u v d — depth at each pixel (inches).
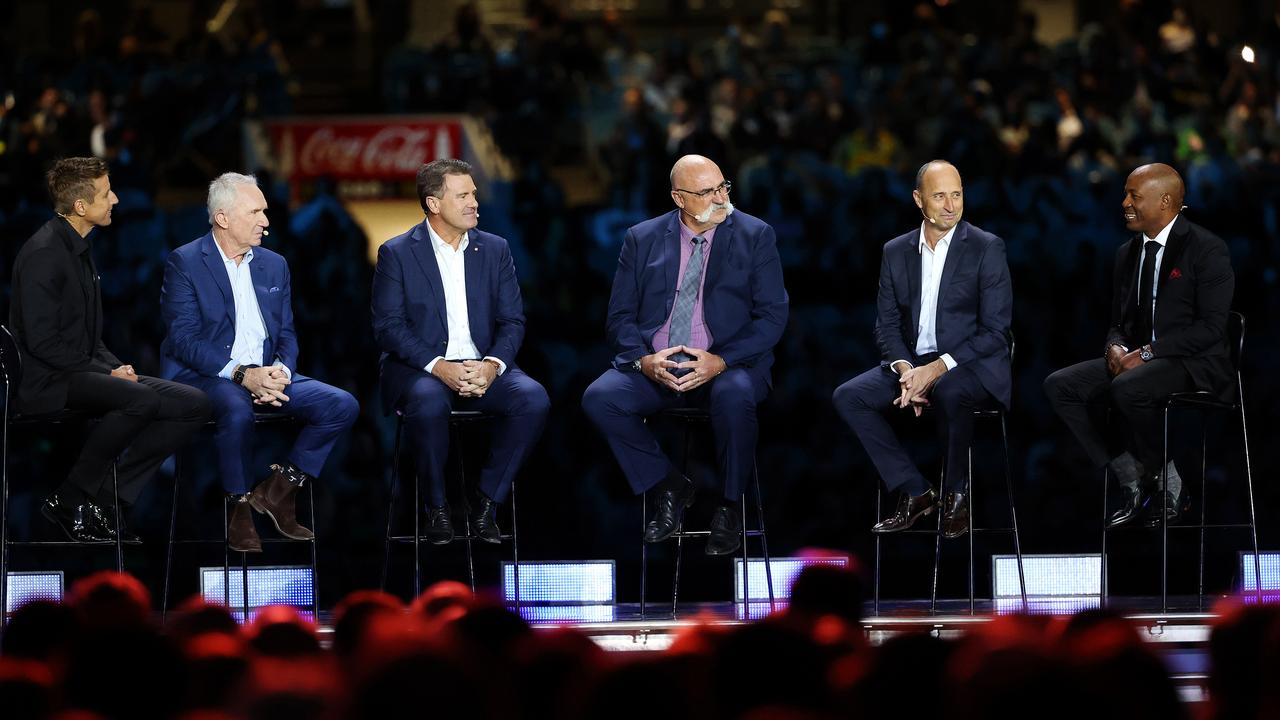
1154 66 1045.2
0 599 339.9
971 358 371.6
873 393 379.2
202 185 948.6
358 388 627.2
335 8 1218.0
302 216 785.6
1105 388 382.3
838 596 194.9
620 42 1133.7
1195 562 496.4
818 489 606.9
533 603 367.6
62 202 359.9
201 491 584.7
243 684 155.6
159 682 162.7
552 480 602.9
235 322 377.1
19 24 1238.3
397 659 131.6
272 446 620.1
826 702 155.4
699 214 370.9
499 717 133.9
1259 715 157.5
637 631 325.1
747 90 1000.2
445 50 1083.9
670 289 375.9
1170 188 378.6
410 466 599.5
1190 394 361.1
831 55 1143.6
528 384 366.6
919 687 145.5
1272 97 1013.8
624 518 592.7
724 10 1330.0
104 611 196.2
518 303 387.2
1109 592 494.0
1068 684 130.6
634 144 926.4
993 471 620.7
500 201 925.2
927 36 1101.7
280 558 569.6
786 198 832.9
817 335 705.6
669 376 357.1
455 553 563.5
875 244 762.2
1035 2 1273.4
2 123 930.1
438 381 364.8
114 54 1080.8
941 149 908.6
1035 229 803.4
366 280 755.4
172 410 355.9
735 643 158.6
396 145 928.9
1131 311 387.2
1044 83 1047.6
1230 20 1223.5
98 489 350.0
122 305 714.2
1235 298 743.1
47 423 357.4
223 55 1015.0
